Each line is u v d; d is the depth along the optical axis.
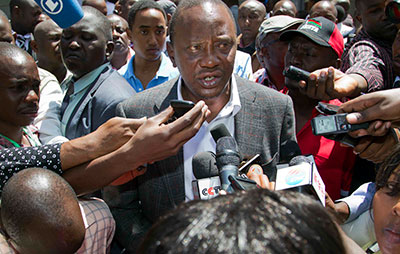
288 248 0.46
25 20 4.54
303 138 2.41
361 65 2.16
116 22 4.15
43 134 2.64
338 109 1.51
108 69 2.79
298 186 1.33
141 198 1.83
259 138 1.77
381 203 1.32
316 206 0.54
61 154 1.55
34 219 1.30
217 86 1.63
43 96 2.82
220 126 1.58
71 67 2.77
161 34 3.48
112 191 1.86
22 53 1.93
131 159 1.45
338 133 1.48
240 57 3.85
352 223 1.88
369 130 1.44
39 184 1.34
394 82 2.11
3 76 1.83
